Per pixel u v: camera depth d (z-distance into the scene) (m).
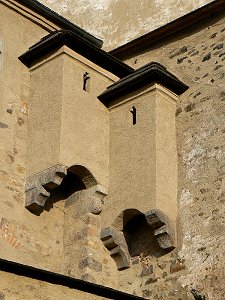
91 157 15.94
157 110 16.00
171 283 15.16
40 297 13.05
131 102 16.38
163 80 16.23
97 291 13.58
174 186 15.76
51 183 15.29
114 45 18.06
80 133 15.88
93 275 15.45
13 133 15.81
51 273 13.17
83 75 16.36
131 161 15.93
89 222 15.77
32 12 16.86
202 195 15.41
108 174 16.14
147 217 15.32
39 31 16.98
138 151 15.91
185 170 15.82
